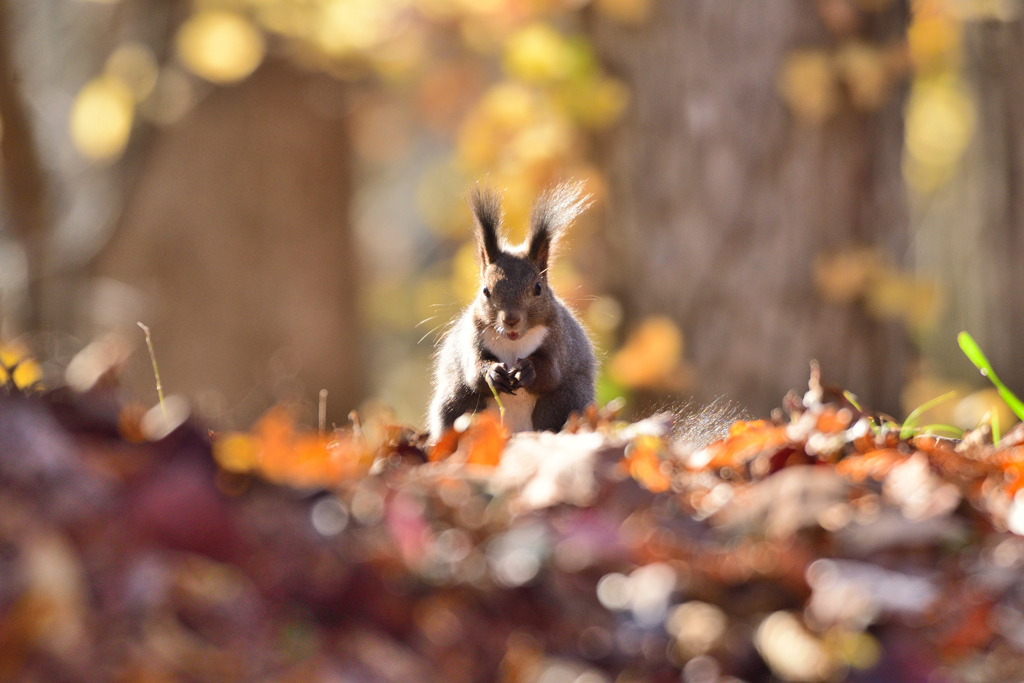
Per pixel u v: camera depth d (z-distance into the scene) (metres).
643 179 14.21
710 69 13.80
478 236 8.97
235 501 3.37
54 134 23.19
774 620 3.18
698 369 13.87
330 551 3.28
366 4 18.06
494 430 4.53
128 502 3.22
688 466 4.62
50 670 2.79
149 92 19.30
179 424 3.43
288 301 20.00
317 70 19.66
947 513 3.72
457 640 3.14
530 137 15.26
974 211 21.27
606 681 3.03
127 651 2.86
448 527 3.65
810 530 3.52
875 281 13.62
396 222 40.94
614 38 14.44
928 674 3.04
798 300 13.72
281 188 19.86
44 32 24.44
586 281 14.40
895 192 14.15
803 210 13.68
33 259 19.58
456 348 8.60
